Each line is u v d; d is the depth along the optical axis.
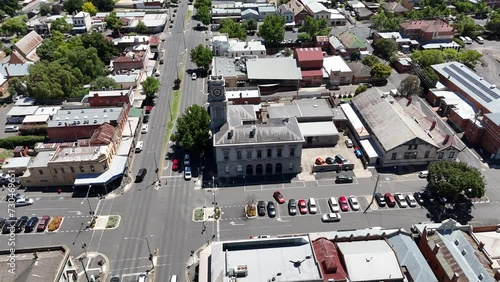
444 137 134.50
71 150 128.50
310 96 173.62
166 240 107.44
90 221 113.25
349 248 90.25
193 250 104.38
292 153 127.81
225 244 88.31
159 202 120.38
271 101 171.88
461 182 109.94
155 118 163.12
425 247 95.50
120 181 129.12
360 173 131.62
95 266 99.75
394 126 136.50
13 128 156.50
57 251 91.00
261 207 116.56
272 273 82.06
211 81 122.00
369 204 119.00
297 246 89.25
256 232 109.56
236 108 141.12
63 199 122.06
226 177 130.50
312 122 150.75
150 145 146.38
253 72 181.62
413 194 122.38
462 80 173.25
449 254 88.88
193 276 97.38
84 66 186.75
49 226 111.12
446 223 95.88
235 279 80.25
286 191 124.38
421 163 134.88
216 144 122.69
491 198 121.44
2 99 180.12
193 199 121.50
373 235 94.56
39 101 172.25
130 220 113.94
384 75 184.12
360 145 141.62
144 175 131.25
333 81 186.88
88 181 122.88
